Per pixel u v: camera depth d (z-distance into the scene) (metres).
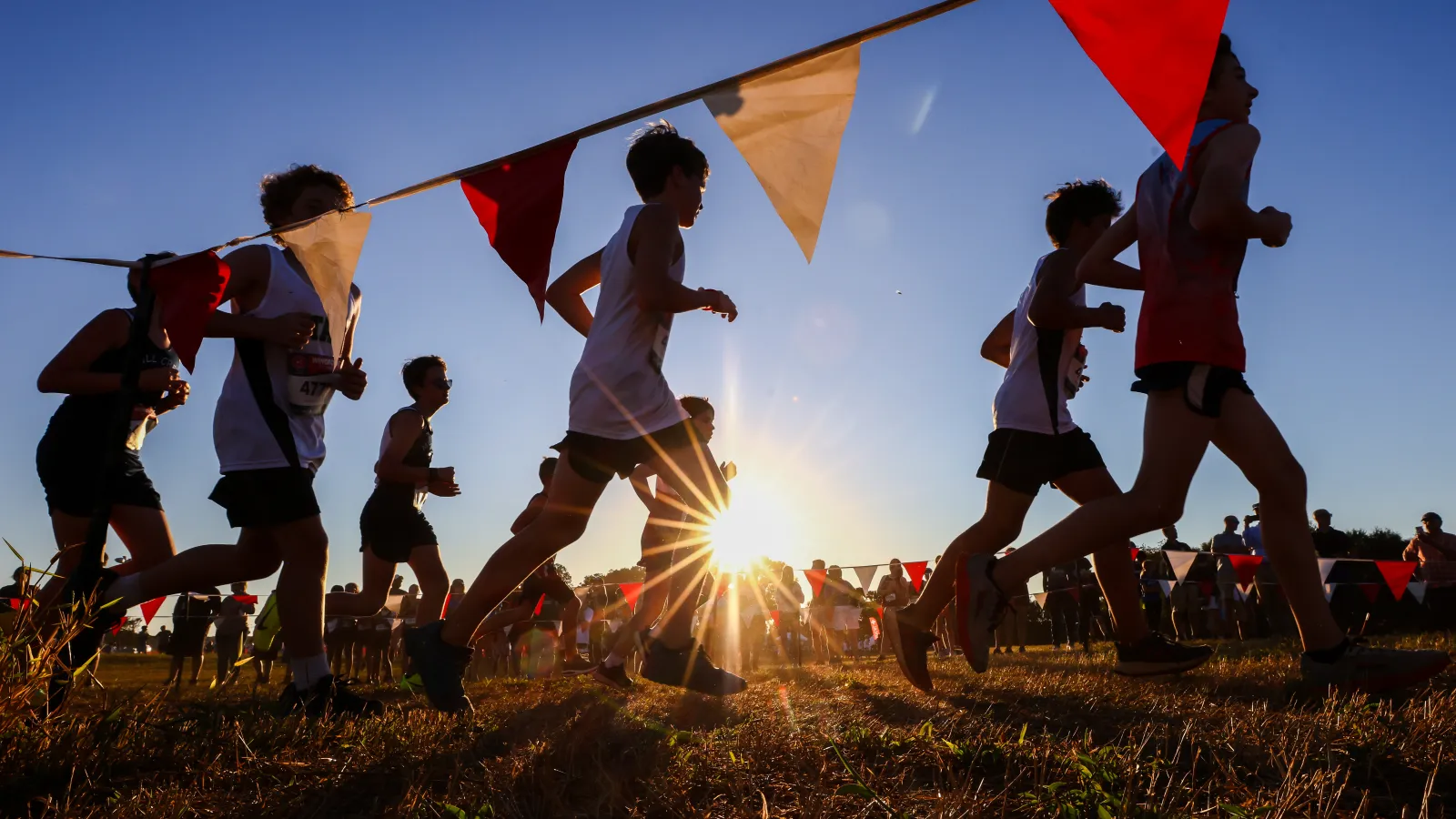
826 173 2.09
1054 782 1.80
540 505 6.32
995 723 2.80
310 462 3.50
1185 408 2.94
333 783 2.21
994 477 3.65
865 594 13.97
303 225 3.07
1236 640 11.30
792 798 1.86
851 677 5.85
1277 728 2.41
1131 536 2.96
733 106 2.17
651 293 3.17
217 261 3.14
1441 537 10.04
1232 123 2.93
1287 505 3.05
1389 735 2.23
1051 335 3.66
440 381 5.77
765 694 4.30
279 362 3.44
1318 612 3.11
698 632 3.72
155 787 2.11
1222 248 2.98
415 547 5.62
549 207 2.58
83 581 2.97
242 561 3.49
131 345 3.16
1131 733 2.46
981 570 3.07
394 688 6.06
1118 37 1.48
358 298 3.88
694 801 1.90
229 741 2.57
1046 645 16.58
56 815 1.78
